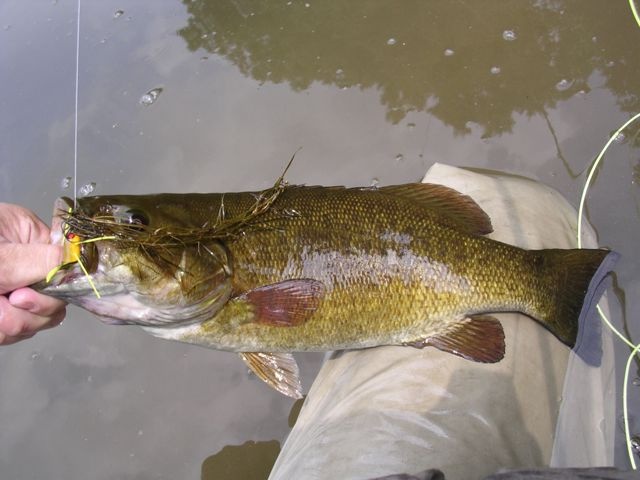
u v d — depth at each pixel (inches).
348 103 32.1
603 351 22.1
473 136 30.1
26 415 26.6
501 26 32.5
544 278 20.9
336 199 20.5
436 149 30.2
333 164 30.5
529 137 29.5
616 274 25.5
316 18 35.0
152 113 32.9
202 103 33.0
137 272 18.4
